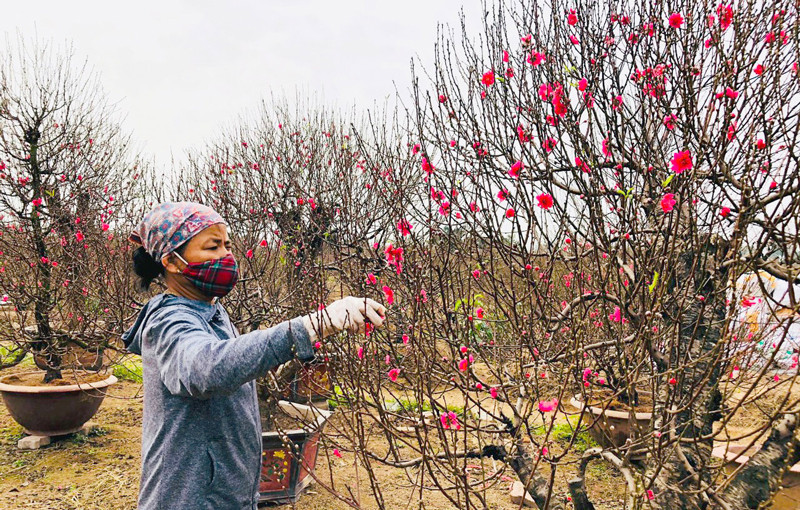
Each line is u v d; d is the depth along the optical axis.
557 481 3.98
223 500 1.38
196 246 1.45
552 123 2.17
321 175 6.42
